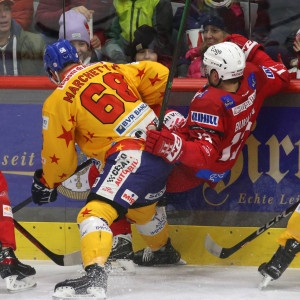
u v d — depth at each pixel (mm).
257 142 14227
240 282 12898
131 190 11852
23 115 14547
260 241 14336
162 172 12188
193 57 14906
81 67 12477
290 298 11625
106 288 11414
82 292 11203
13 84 14438
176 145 11523
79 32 14898
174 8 14984
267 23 14664
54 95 12148
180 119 13750
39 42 14969
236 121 12539
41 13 14852
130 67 13055
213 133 12203
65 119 12055
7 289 12227
